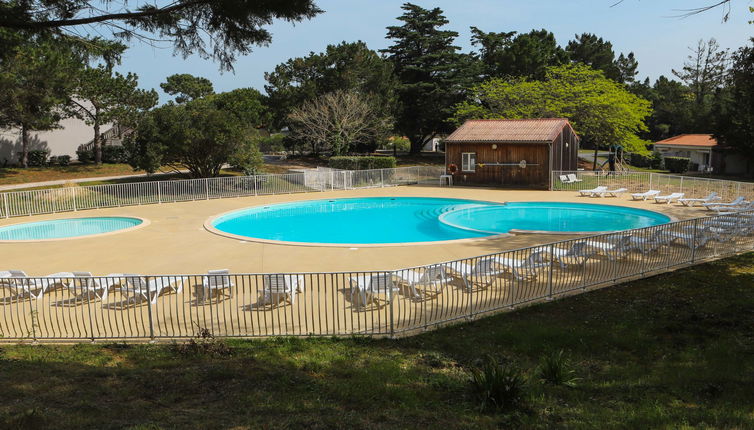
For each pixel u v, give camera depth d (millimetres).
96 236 19344
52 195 24891
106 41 8516
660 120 73938
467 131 34594
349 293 12086
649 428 5590
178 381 7172
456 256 15414
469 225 22672
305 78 48812
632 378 7355
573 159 35312
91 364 8117
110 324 9547
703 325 9664
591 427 5641
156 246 17641
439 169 36312
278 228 22484
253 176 30484
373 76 48250
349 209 27656
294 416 5957
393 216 25391
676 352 8461
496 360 8062
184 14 8031
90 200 25875
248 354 8555
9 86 28922
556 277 12680
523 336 9180
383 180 34750
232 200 28812
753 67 15172
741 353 8250
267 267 14672
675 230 14938
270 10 7777
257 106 47562
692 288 11953
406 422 5828
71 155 44094
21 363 8070
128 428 5500
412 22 54000
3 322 10586
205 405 6328
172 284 12555
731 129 40656
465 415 6059
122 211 25281
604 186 31672
